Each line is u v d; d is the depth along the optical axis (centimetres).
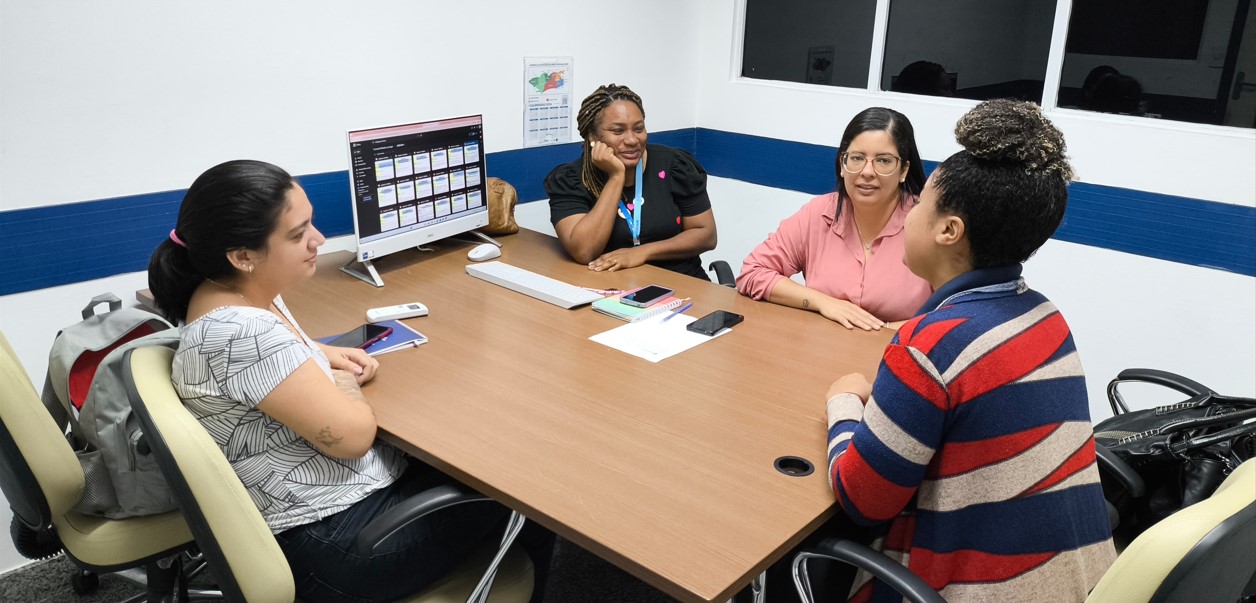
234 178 140
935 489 130
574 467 145
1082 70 300
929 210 130
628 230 273
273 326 143
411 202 250
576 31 336
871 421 128
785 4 365
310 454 149
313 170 272
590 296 227
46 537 167
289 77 258
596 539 125
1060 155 123
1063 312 319
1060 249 313
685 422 163
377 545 140
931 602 119
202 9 235
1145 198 289
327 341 194
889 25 339
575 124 348
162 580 190
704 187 284
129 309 172
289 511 148
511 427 159
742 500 137
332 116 272
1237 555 115
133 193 233
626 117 259
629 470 145
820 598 152
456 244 280
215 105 244
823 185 366
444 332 205
